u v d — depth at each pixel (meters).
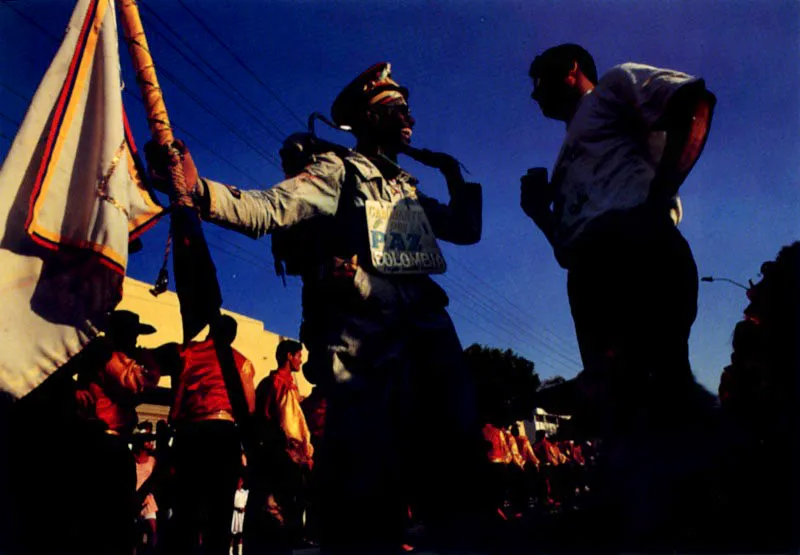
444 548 2.97
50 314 2.52
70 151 2.57
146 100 2.51
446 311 3.40
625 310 2.93
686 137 2.92
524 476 9.22
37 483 3.04
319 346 3.09
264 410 4.55
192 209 2.45
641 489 2.74
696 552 2.39
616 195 3.10
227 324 4.21
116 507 3.30
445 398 3.18
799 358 3.09
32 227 2.40
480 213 3.70
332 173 3.08
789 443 2.80
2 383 2.44
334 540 2.80
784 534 2.45
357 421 2.89
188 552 3.86
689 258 2.96
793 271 3.19
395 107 3.44
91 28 2.68
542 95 3.63
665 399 2.85
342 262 3.04
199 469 3.91
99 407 3.32
